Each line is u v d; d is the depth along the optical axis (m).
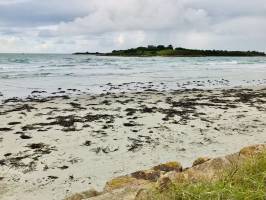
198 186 4.02
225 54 154.00
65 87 26.33
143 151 10.84
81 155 10.48
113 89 25.56
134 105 18.06
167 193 4.03
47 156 10.38
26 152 10.70
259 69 52.38
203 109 17.06
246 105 18.28
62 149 10.97
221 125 13.90
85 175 9.14
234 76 38.62
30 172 9.30
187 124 13.98
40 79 31.52
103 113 16.00
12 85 26.73
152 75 38.34
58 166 9.68
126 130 13.05
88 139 11.95
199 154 10.62
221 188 3.92
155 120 14.59
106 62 69.69
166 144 11.50
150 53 145.00
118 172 9.33
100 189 8.42
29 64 54.34
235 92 24.00
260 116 15.59
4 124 13.88
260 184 4.02
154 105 18.11
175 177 4.67
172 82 31.17
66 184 8.66
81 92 23.70
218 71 46.56
